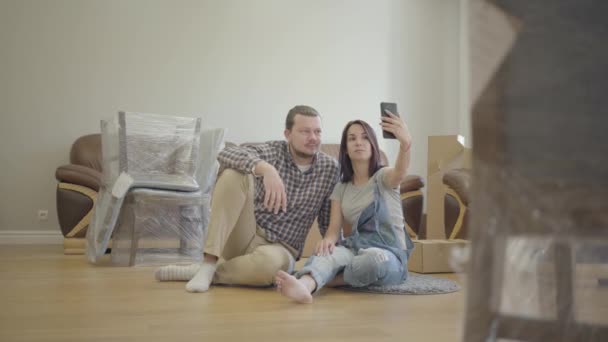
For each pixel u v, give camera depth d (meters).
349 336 1.39
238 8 5.24
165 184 3.31
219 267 2.33
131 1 5.01
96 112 4.92
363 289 2.25
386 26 5.58
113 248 3.33
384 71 5.55
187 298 2.00
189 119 3.48
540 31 0.50
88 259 3.34
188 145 3.47
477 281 0.53
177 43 5.10
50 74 4.85
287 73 5.33
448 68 5.69
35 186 4.80
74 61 4.89
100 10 4.95
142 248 3.36
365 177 2.38
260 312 1.73
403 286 2.27
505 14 0.52
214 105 5.16
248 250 2.38
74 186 3.92
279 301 1.95
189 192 3.40
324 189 2.38
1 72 4.76
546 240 0.51
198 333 1.41
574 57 0.50
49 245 4.56
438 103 5.66
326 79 5.42
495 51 0.52
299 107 2.32
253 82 5.25
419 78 5.63
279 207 2.21
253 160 2.20
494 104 0.52
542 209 0.51
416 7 5.66
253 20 5.27
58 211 3.91
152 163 3.39
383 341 1.33
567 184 0.50
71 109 4.88
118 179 3.21
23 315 1.64
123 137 3.33
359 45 5.51
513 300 0.52
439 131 5.65
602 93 0.49
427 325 1.54
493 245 0.52
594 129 0.49
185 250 3.43
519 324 0.52
